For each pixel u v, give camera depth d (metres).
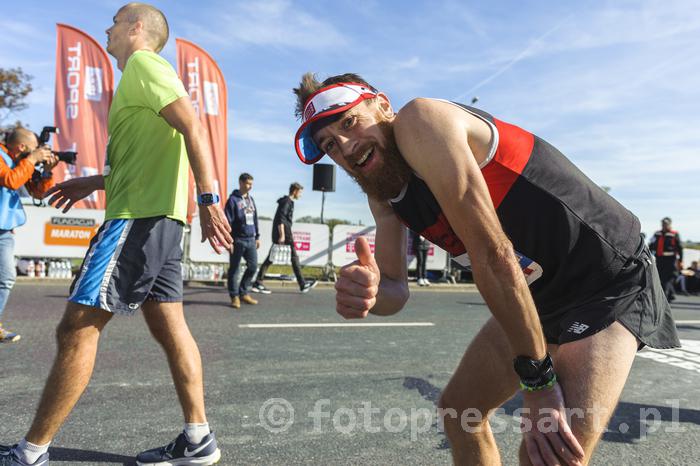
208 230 1.99
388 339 4.64
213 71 10.40
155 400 2.78
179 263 2.11
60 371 1.79
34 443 1.77
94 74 9.73
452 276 11.04
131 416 2.55
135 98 1.97
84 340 1.83
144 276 1.92
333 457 2.17
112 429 2.38
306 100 1.38
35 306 5.75
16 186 3.72
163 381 3.11
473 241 1.05
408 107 1.15
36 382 3.03
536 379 1.13
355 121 1.23
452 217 1.07
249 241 6.55
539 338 1.11
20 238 8.52
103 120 9.77
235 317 5.60
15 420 2.46
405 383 3.27
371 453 2.21
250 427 2.47
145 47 2.17
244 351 3.99
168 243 2.01
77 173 9.58
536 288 1.43
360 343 4.43
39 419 1.78
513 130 1.28
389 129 1.23
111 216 1.98
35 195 3.98
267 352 3.98
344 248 10.58
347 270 1.16
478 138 1.20
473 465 1.52
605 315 1.29
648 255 1.43
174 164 2.05
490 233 1.04
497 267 1.05
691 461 2.24
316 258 10.41
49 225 8.67
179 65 10.21
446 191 1.05
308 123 1.28
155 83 1.93
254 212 6.66
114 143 2.06
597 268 1.33
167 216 2.00
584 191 1.33
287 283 9.60
